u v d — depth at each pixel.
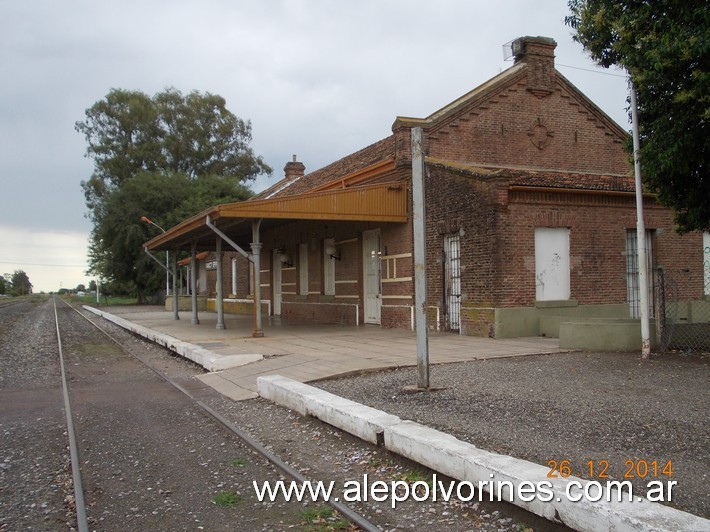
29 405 9.27
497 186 13.97
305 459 6.13
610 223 15.34
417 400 7.79
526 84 17.58
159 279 51.75
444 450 5.18
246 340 15.23
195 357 13.12
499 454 5.10
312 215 15.57
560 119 18.05
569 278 14.82
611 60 10.59
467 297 14.93
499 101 17.30
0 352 17.03
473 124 16.98
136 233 49.19
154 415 8.34
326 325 20.25
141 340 19.98
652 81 9.19
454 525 4.47
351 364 10.70
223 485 5.48
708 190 9.84
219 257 19.73
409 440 5.63
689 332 11.85
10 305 64.69
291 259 25.20
